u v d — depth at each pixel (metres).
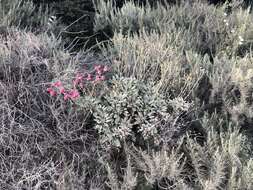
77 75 2.47
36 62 2.66
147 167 2.31
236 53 3.41
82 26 3.76
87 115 2.40
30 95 2.49
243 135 2.66
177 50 3.19
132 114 2.43
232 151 2.29
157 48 3.02
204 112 2.69
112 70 2.84
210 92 2.92
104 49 3.14
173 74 2.79
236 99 2.79
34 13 3.63
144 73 2.82
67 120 2.37
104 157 2.35
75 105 2.44
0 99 2.44
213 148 2.40
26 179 2.11
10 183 2.16
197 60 2.97
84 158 2.34
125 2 3.84
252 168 2.25
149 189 2.26
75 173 2.25
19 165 2.23
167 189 2.29
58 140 2.34
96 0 4.06
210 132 2.49
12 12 3.42
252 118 2.78
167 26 3.50
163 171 2.20
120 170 2.37
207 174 2.30
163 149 2.34
